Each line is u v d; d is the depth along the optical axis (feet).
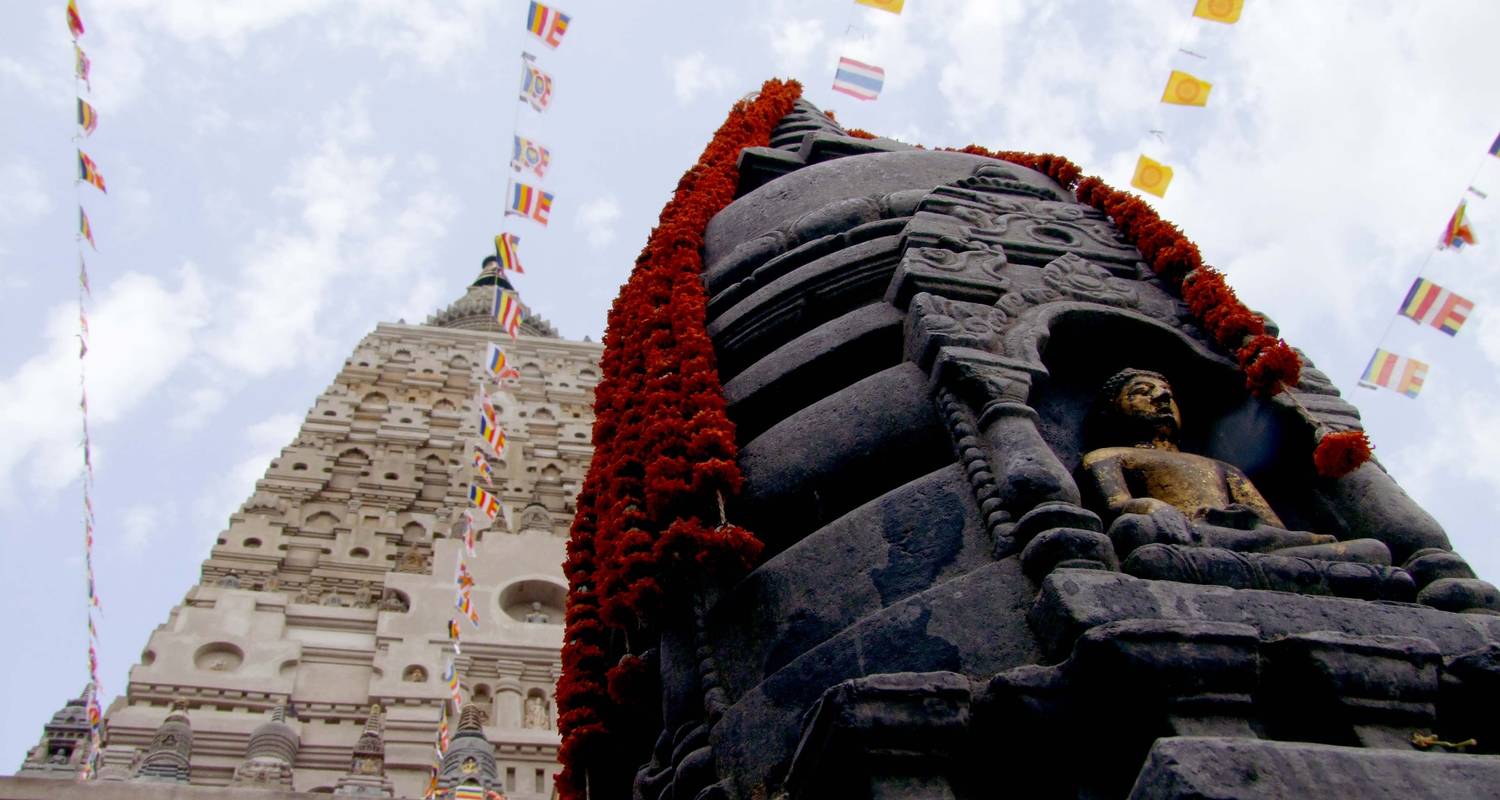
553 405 126.82
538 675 82.64
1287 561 22.77
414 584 89.71
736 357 33.81
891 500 25.94
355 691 78.38
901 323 30.81
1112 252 34.14
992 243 33.37
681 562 26.58
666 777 25.61
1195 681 19.38
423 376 129.08
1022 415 25.90
